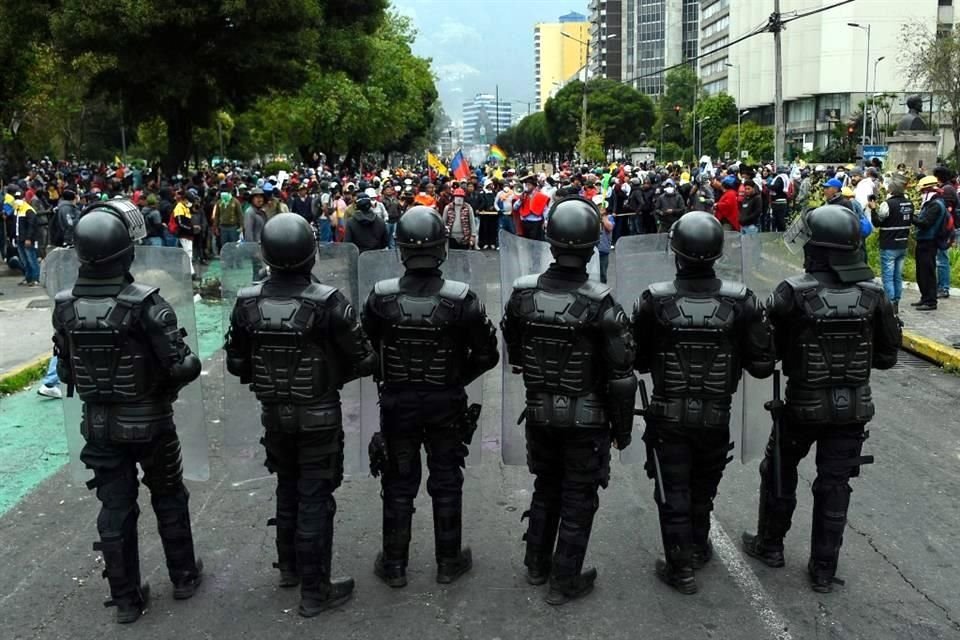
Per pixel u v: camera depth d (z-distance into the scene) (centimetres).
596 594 464
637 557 508
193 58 2227
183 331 434
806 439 468
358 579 484
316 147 4906
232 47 2216
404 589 472
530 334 438
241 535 544
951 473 641
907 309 1219
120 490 436
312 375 432
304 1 2270
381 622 438
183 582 463
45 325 1205
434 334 443
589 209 435
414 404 451
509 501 593
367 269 530
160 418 434
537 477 471
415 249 443
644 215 1917
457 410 461
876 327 454
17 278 1647
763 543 496
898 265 1184
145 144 5022
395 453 462
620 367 426
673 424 448
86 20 2022
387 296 449
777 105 2789
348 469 554
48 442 727
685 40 14012
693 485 477
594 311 426
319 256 532
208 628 435
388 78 4512
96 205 432
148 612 452
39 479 643
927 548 516
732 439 552
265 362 432
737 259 550
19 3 2133
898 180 1177
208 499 602
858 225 445
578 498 445
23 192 1798
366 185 1922
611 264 569
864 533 537
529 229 1748
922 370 960
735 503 586
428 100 7012
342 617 444
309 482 441
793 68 8200
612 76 15725
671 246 448
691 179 2364
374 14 3041
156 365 428
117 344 416
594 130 8906
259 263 525
